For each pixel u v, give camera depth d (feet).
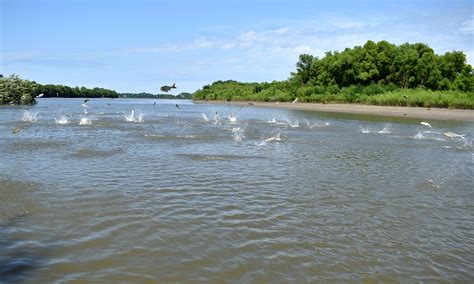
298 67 356.79
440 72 287.48
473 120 155.53
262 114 189.98
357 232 30.50
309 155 65.16
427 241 29.37
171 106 298.15
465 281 23.59
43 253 25.07
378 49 313.12
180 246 26.63
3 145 66.80
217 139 83.30
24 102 247.50
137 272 23.04
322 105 265.75
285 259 25.40
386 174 51.57
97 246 26.27
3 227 29.12
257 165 54.75
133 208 33.81
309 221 32.40
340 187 43.68
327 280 23.00
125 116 152.76
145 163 53.57
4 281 21.56
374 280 23.24
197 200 36.73
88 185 40.83
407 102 216.74
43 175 44.91
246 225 30.89
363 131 110.01
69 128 99.14
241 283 22.26
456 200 40.24
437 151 74.90
